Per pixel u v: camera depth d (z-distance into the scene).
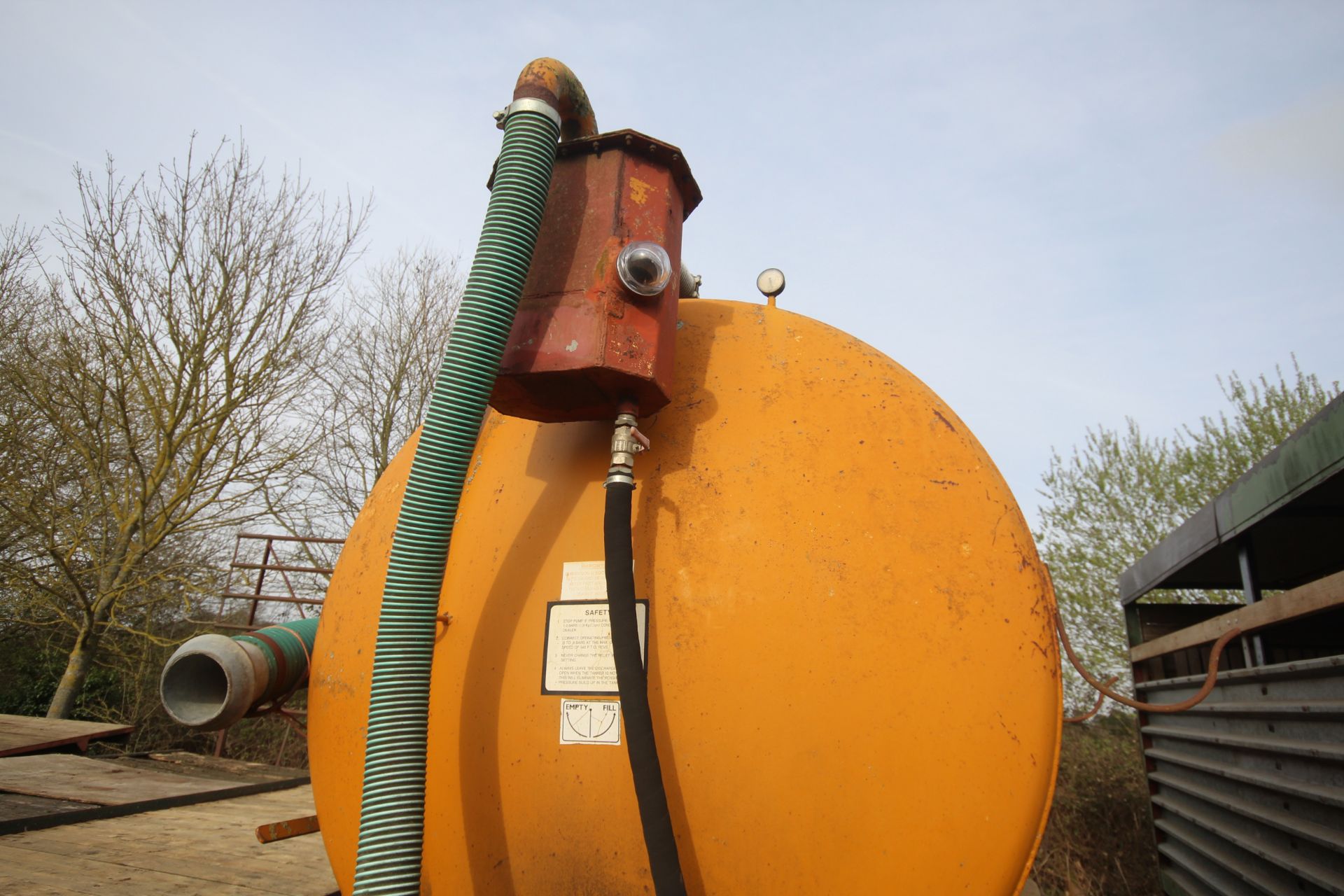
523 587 1.56
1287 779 2.71
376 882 1.29
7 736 4.51
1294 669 2.64
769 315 1.91
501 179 1.56
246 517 12.30
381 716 1.38
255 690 1.73
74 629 12.11
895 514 1.53
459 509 1.74
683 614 1.44
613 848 1.37
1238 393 9.81
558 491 1.64
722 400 1.67
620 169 1.60
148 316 12.17
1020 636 1.47
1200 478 9.73
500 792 1.45
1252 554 3.38
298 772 5.10
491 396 1.57
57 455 12.05
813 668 1.39
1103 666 9.05
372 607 1.76
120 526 11.90
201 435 12.27
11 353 12.05
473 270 1.52
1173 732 4.01
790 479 1.55
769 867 1.32
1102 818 6.46
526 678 1.49
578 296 1.49
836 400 1.68
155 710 12.09
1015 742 1.39
